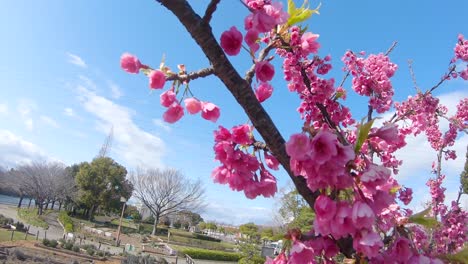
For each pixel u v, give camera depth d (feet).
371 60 15.06
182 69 4.81
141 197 162.30
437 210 19.42
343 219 4.01
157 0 3.87
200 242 148.36
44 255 64.39
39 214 150.71
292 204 49.42
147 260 71.05
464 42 17.65
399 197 14.43
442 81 16.53
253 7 4.85
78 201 164.14
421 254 4.55
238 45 4.73
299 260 4.39
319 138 4.06
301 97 12.35
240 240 62.44
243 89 4.11
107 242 109.81
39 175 155.53
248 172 5.05
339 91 12.21
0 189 189.78
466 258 4.63
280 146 4.25
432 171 21.85
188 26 3.91
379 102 14.80
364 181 4.11
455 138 21.75
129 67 4.69
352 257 4.34
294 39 7.06
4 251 60.59
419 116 16.14
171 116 4.78
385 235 4.93
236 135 5.03
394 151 14.24
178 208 162.40
